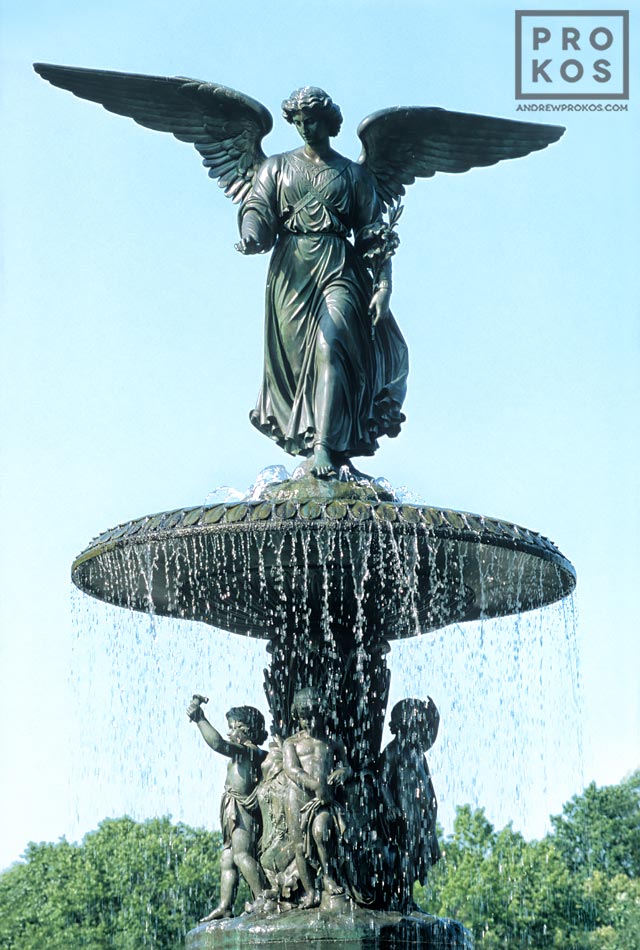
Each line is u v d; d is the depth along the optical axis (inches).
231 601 770.2
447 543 706.2
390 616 768.3
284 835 722.8
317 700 740.0
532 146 853.2
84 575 775.1
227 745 745.6
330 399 776.9
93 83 834.2
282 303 805.9
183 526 705.0
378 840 733.3
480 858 2687.0
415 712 758.5
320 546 703.1
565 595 805.9
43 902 2731.3
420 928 711.7
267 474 767.7
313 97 800.3
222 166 843.4
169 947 2677.2
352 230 823.7
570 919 2659.9
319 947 692.1
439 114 835.4
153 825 2768.2
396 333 824.3
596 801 2834.6
